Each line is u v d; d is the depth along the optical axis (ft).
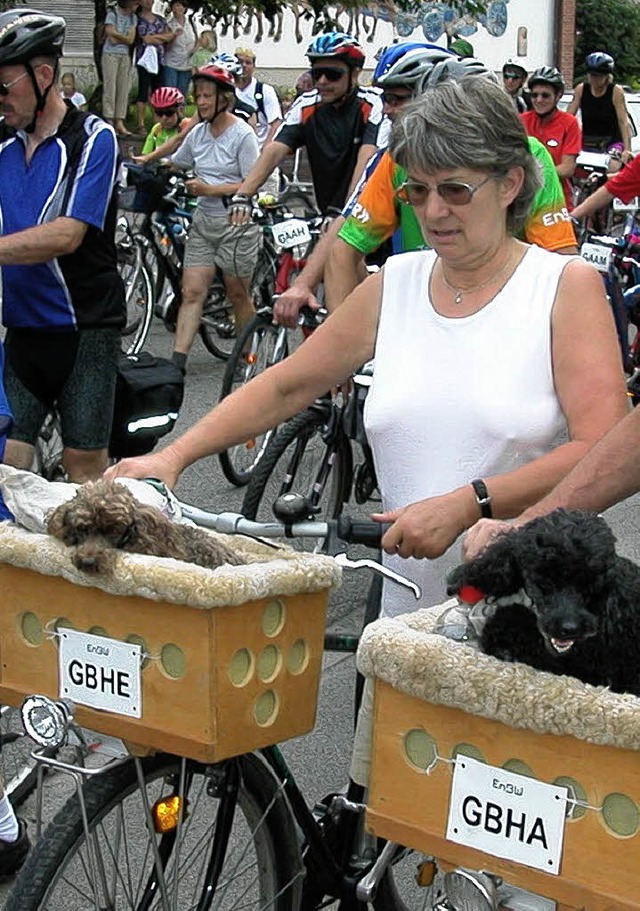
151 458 9.32
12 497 8.02
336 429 17.88
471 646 6.73
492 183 8.56
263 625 7.52
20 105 14.93
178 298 32.37
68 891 8.25
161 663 7.42
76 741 7.98
